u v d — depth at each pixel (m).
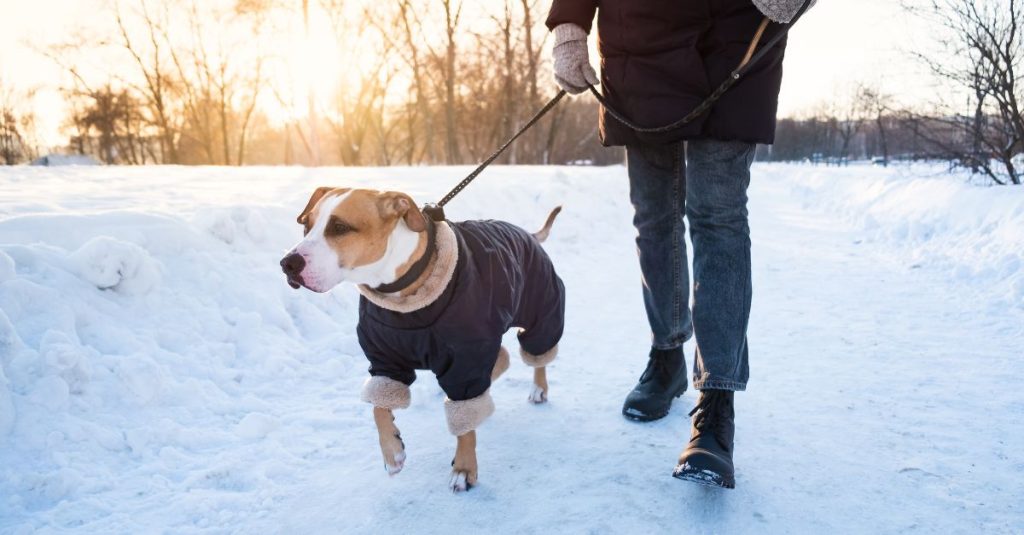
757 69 2.37
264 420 2.78
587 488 2.28
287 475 2.46
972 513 2.02
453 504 2.23
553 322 2.94
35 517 2.13
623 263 6.48
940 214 6.62
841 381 3.11
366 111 31.77
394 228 2.24
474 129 34.62
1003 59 7.25
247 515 2.20
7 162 44.22
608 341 3.96
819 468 2.34
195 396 2.96
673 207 2.82
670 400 2.89
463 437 2.35
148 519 2.16
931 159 8.84
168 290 3.51
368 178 8.38
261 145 50.66
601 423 2.81
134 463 2.51
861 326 3.97
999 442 2.44
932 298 4.53
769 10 2.19
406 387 2.39
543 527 2.06
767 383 3.14
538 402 3.06
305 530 2.11
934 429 2.58
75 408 2.65
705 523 2.05
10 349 2.69
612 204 9.05
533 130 29.61
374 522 2.14
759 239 7.76
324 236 2.18
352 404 3.08
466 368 2.32
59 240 3.44
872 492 2.17
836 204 10.78
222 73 35.06
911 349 3.50
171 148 36.38
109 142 40.88
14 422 2.48
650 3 2.41
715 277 2.40
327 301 4.18
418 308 2.23
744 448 2.51
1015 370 3.10
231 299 3.73
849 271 5.66
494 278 2.42
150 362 2.93
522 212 7.27
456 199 6.69
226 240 4.16
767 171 30.25
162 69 35.78
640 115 2.50
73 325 2.98
